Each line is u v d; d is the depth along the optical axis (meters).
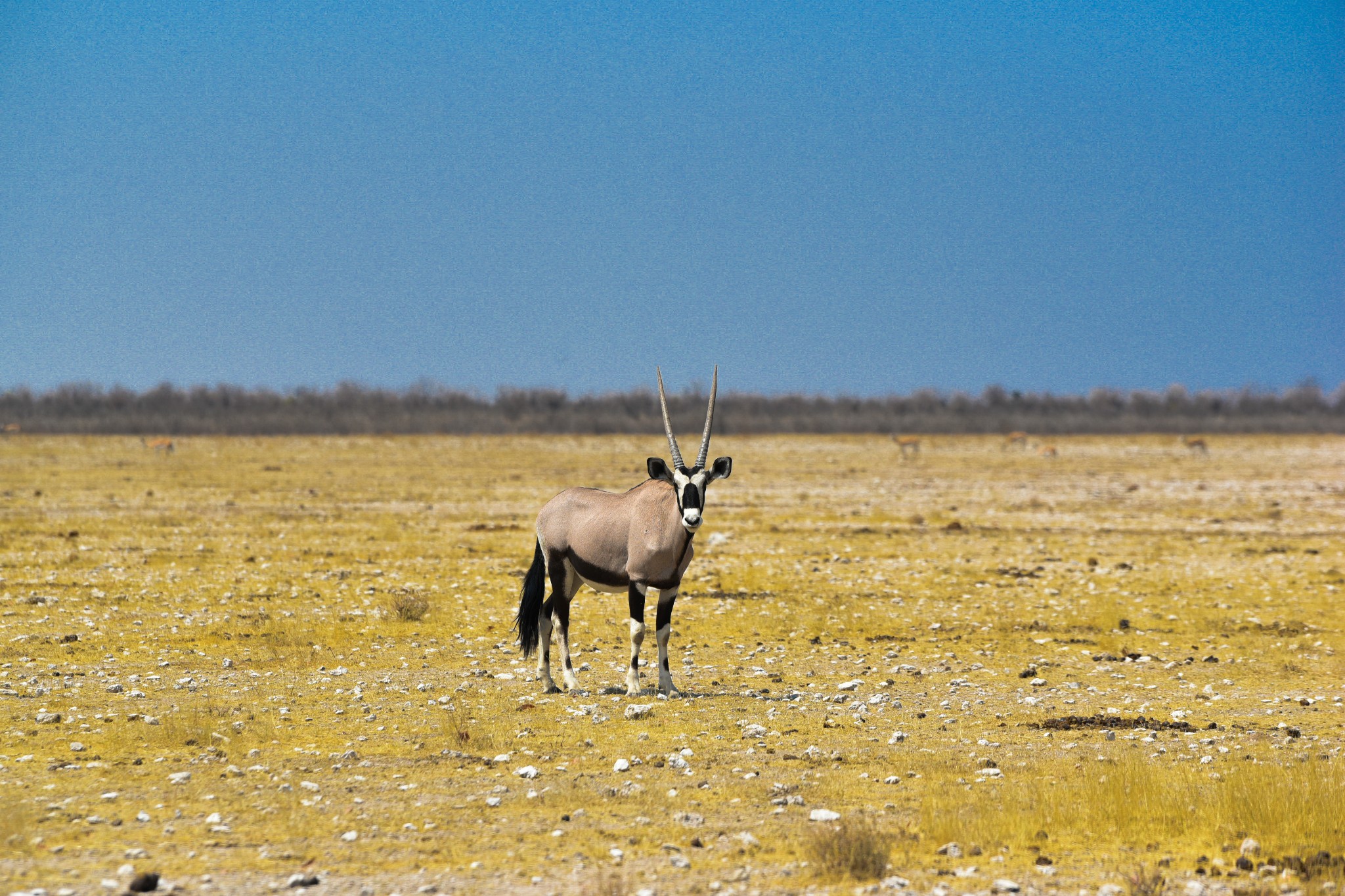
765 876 30.25
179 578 88.06
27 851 30.98
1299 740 45.22
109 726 45.56
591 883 29.33
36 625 67.44
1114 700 53.34
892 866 31.08
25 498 168.12
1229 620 75.62
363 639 66.56
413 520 142.00
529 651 55.00
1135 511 165.25
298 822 34.06
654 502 52.88
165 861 30.53
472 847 32.12
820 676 58.81
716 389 53.84
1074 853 32.44
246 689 53.16
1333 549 117.75
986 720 48.81
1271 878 30.30
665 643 53.50
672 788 38.19
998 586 91.12
